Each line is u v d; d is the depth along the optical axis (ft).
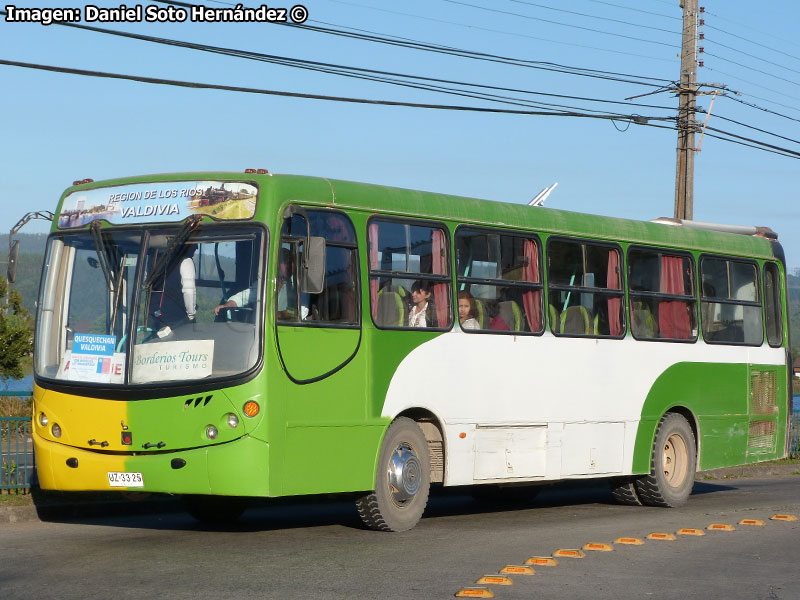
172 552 39.99
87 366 41.83
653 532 48.19
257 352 39.93
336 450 42.70
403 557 39.34
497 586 34.17
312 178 43.24
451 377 47.75
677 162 100.94
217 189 41.70
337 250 43.52
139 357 40.96
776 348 66.90
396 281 45.80
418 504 46.75
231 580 34.32
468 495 68.59
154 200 42.55
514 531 47.78
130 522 50.34
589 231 55.42
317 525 48.73
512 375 50.62
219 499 49.90
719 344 62.80
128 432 40.63
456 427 47.96
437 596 32.35
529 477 51.39
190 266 41.22
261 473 39.68
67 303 43.09
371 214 45.06
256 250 40.60
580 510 58.85
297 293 41.55
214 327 40.52
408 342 45.93
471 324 48.93
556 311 53.26
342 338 43.14
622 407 56.54
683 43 100.89
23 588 32.91
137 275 41.81
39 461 42.52
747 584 35.73
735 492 72.79
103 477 40.98
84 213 43.86
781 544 44.73
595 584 35.01
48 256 44.06
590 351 54.85
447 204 48.57
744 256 65.10
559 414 53.01
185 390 40.09
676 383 59.82
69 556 38.96
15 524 48.88
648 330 58.49
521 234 51.90
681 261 61.05
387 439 45.29
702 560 40.29
